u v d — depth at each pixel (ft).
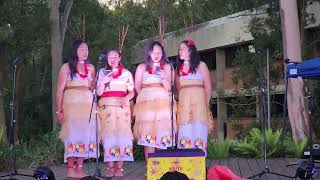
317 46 56.54
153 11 71.00
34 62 92.94
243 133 65.05
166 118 21.81
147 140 21.72
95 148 22.11
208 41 78.69
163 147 21.63
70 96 21.89
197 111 22.35
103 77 22.29
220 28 75.92
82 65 22.11
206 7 72.02
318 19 55.26
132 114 23.21
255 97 61.82
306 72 25.41
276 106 62.28
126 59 73.20
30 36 68.64
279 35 49.49
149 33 77.46
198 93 22.47
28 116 90.89
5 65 72.59
